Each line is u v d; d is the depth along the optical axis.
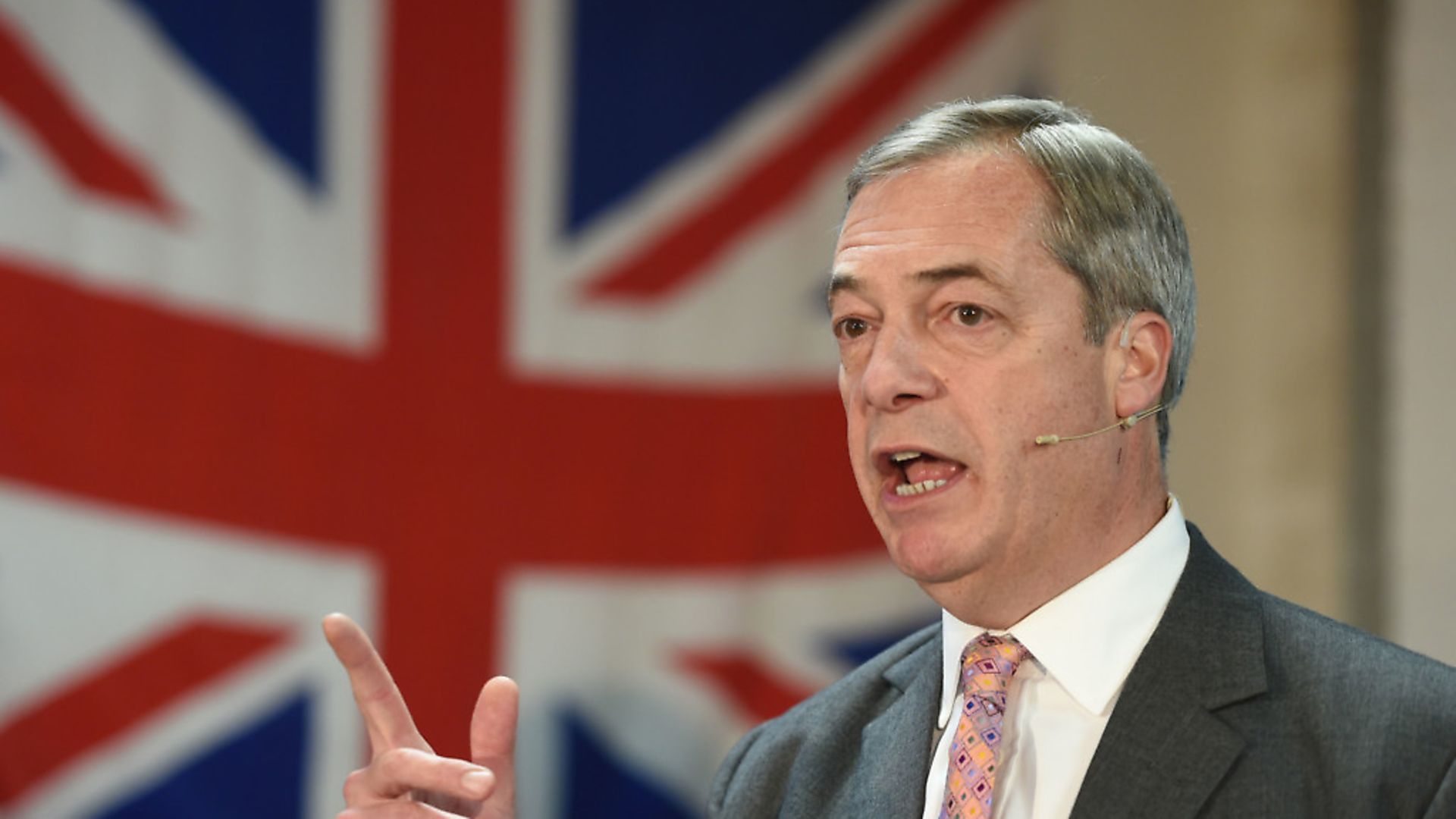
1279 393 5.32
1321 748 1.97
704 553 5.31
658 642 5.28
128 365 5.00
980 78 5.47
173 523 5.00
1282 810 1.94
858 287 2.21
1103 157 2.24
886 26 5.48
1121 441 2.21
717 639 5.29
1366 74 5.32
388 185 5.27
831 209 5.43
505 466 5.24
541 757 5.20
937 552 2.13
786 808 2.38
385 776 2.12
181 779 4.93
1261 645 2.11
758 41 5.48
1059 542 2.15
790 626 5.31
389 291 5.24
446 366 5.25
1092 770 2.04
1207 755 2.01
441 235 5.29
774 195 5.44
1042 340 2.13
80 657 4.89
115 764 4.89
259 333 5.12
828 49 5.47
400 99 5.30
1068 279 2.15
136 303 5.02
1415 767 1.90
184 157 5.12
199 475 5.03
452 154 5.32
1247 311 5.38
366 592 5.12
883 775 2.28
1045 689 2.17
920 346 2.15
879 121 5.46
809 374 5.40
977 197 2.16
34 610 4.87
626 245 5.38
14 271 4.92
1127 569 2.19
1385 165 5.26
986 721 2.16
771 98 5.46
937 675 2.36
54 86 5.04
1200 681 2.08
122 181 5.06
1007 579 2.17
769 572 5.32
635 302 5.37
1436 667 2.01
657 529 5.30
